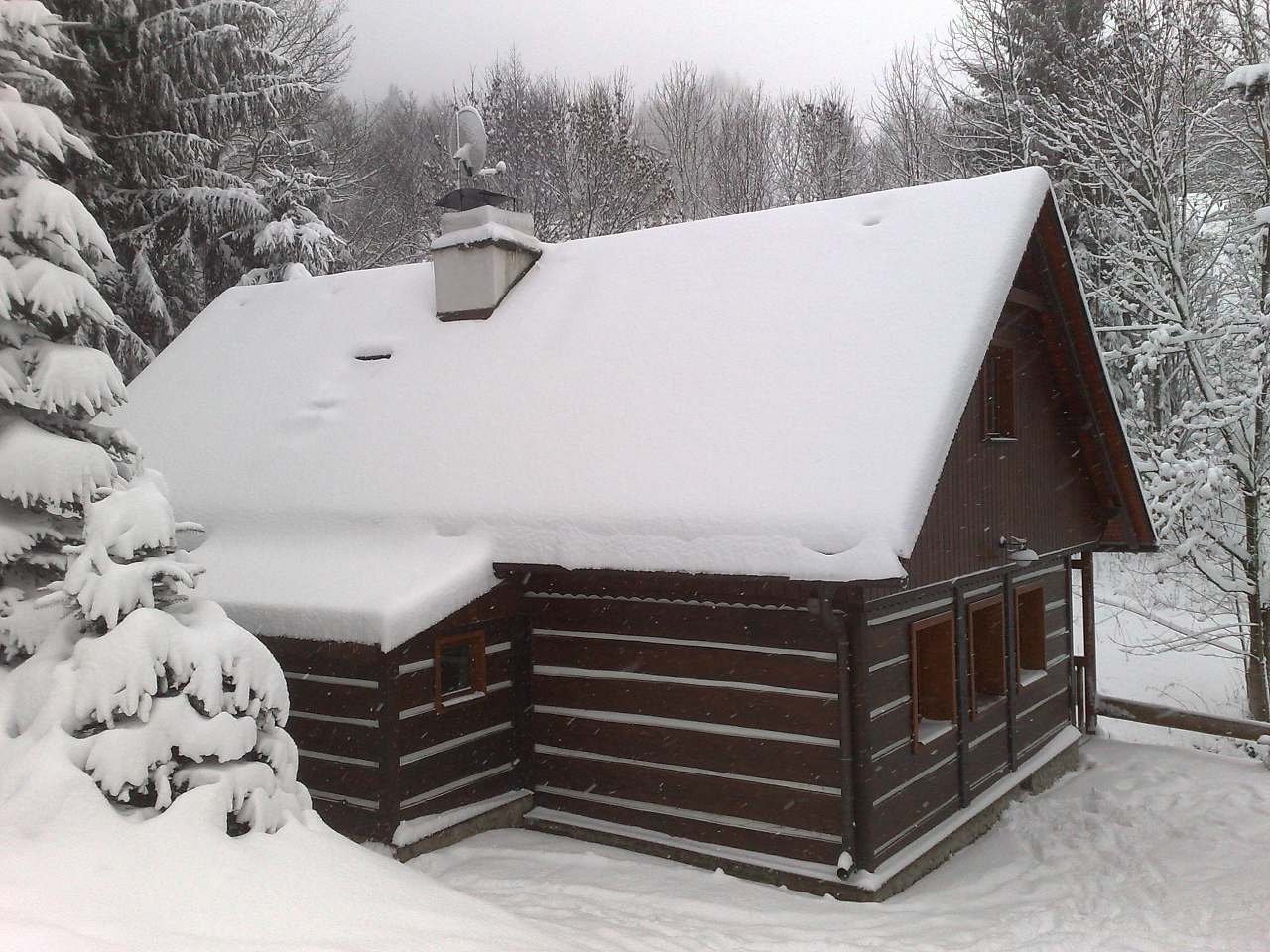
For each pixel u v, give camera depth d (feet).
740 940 21.58
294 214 72.38
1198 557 50.47
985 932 23.03
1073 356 35.63
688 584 25.21
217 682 18.30
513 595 30.48
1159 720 40.75
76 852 15.44
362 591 28.02
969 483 29.86
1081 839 30.25
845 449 25.09
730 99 132.98
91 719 18.02
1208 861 28.14
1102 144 57.16
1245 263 53.57
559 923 21.93
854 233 32.30
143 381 45.37
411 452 33.47
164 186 67.51
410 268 45.29
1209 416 50.60
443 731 28.91
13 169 24.56
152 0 65.26
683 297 33.71
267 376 41.68
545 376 33.55
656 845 27.73
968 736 30.73
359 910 16.24
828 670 25.46
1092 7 69.62
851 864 24.71
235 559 32.48
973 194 31.04
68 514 23.52
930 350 26.55
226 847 16.61
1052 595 38.78
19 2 25.88
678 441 28.09
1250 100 44.29
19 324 24.21
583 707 29.81
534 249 40.16
